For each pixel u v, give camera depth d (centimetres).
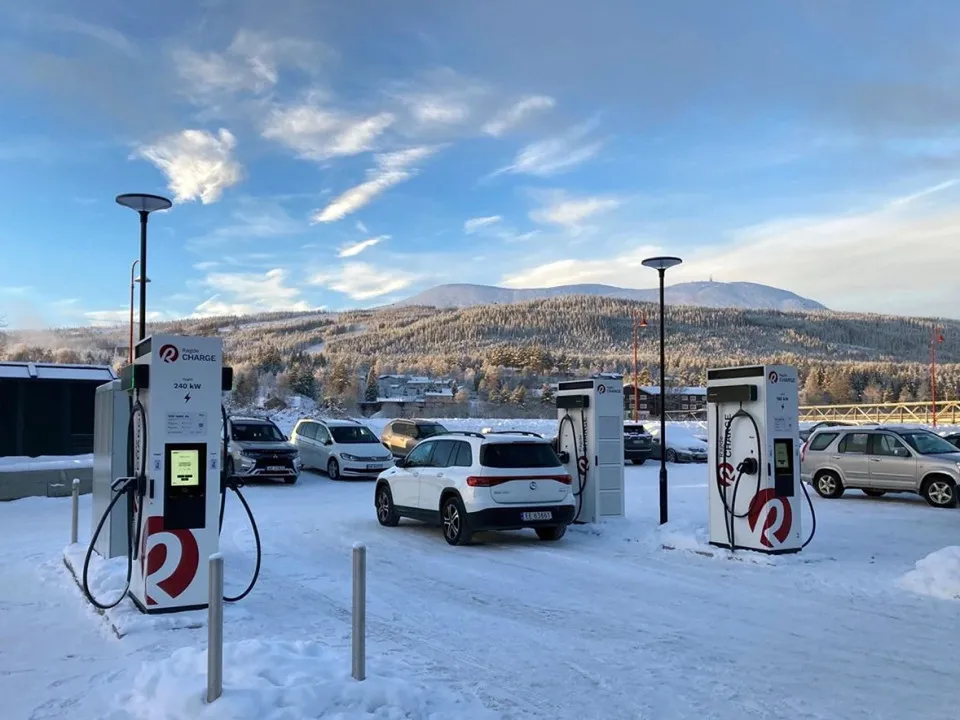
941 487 1630
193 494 737
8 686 552
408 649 639
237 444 2122
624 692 543
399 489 1319
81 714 497
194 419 742
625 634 689
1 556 1050
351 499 1812
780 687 554
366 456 2241
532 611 772
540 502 1160
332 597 827
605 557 1066
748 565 1000
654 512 1505
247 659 516
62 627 705
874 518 1449
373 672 535
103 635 678
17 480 1730
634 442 2925
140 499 742
